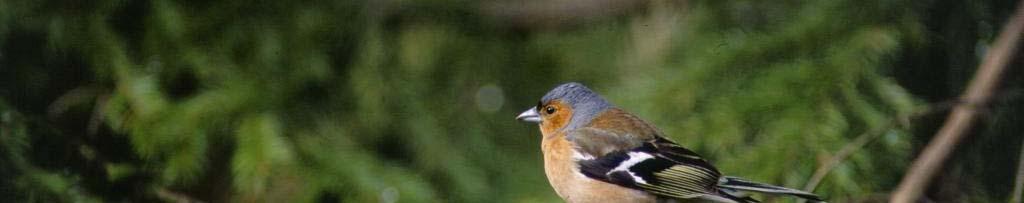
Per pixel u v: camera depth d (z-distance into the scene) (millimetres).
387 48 12211
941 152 8797
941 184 9211
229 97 11023
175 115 10789
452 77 12516
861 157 9047
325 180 10688
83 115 11008
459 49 12578
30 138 9594
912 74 10062
